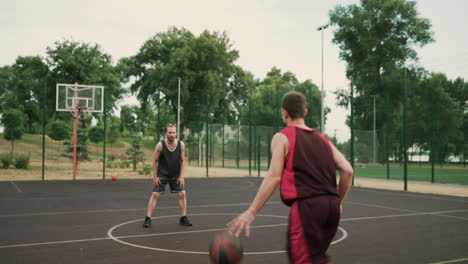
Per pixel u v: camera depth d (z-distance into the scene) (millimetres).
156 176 7328
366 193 14117
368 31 43000
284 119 2904
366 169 33125
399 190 15180
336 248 5750
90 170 27984
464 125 37875
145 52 46969
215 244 2693
